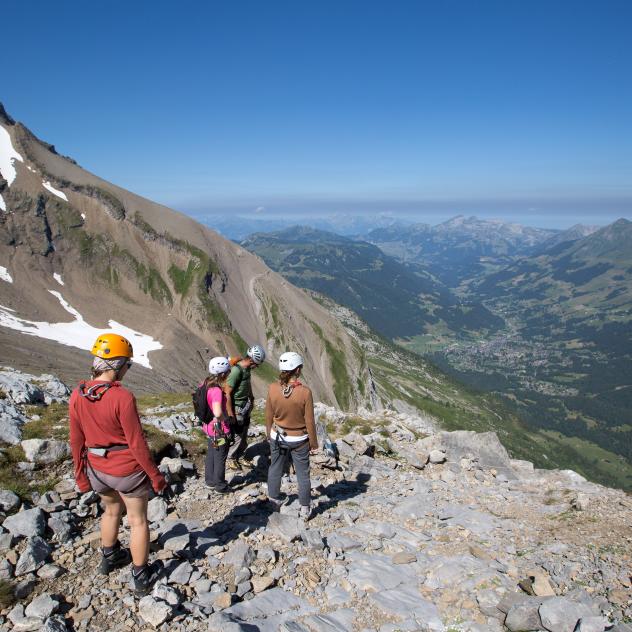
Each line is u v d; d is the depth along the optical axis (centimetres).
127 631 520
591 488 1120
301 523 816
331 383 18088
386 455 1434
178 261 19125
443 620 596
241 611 573
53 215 18800
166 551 689
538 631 553
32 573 610
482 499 1089
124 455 554
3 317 13400
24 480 841
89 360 10919
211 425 941
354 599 636
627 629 510
